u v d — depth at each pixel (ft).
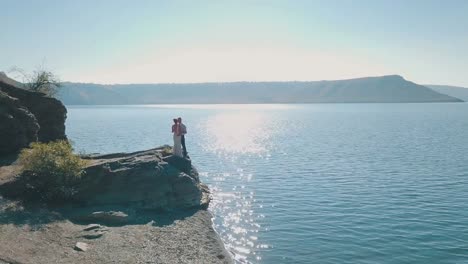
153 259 62.03
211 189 125.80
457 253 73.61
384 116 628.69
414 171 153.38
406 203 107.34
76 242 64.44
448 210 100.42
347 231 85.20
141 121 554.05
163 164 96.48
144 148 234.99
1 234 60.44
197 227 80.64
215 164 178.50
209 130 404.16
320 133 341.41
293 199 112.47
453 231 84.99
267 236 81.82
